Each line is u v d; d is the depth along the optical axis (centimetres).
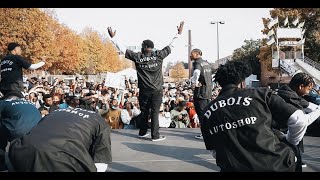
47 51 3559
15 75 490
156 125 560
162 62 558
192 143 536
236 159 253
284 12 4103
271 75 4850
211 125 268
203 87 571
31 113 371
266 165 246
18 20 3328
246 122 253
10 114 366
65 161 252
